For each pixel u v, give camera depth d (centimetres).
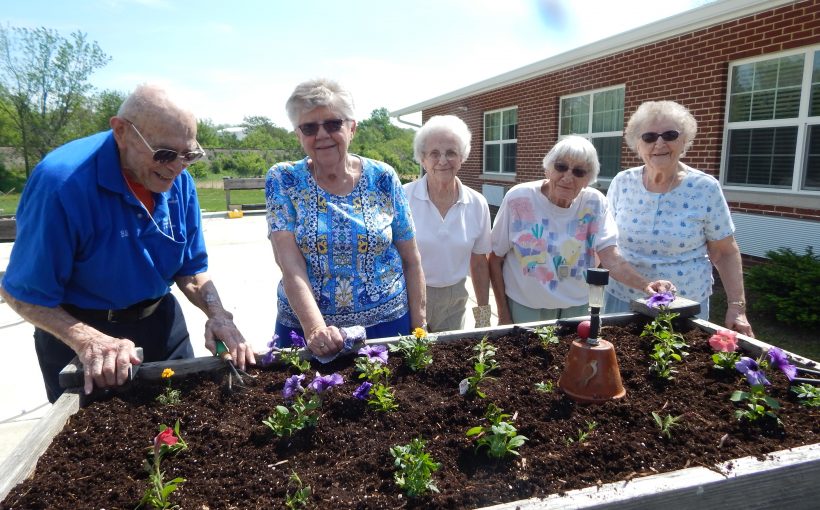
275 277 725
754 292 542
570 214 284
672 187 277
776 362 183
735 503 137
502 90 1174
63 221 180
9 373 416
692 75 684
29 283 179
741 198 641
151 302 224
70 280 199
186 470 146
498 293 310
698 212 269
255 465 148
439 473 142
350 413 172
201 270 240
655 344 219
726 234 270
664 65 727
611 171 882
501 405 175
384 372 196
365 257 222
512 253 301
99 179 188
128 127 183
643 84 767
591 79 879
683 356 211
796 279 488
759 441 155
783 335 480
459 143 276
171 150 185
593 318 181
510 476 140
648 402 178
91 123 2770
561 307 289
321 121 204
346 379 194
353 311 224
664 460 146
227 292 654
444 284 290
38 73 2544
